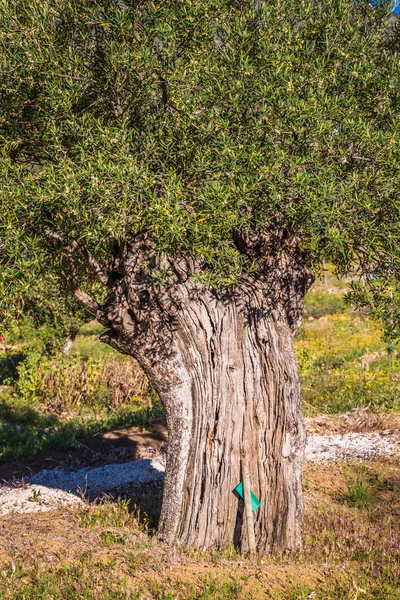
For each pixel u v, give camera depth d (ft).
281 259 22.54
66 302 58.95
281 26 18.49
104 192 16.22
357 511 27.17
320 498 29.09
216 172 17.63
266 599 18.90
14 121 19.67
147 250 21.20
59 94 17.88
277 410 22.30
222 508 22.17
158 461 35.76
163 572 20.12
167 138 18.70
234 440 22.11
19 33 18.12
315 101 17.48
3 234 17.15
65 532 23.81
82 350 78.28
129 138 18.24
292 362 22.65
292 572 20.57
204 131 17.67
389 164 17.34
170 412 22.68
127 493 30.19
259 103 17.84
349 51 18.88
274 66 18.07
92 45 19.08
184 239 17.65
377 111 19.16
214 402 22.21
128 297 21.33
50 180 16.83
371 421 40.60
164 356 22.07
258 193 17.66
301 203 17.08
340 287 106.63
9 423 51.80
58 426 49.29
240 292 22.31
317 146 17.78
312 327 78.23
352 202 17.37
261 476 22.13
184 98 17.89
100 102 19.90
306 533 24.48
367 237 17.78
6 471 37.14
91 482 32.71
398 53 20.44
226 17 18.79
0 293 17.12
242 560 21.33
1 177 17.43
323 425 41.32
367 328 75.31
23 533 23.76
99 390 57.93
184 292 21.85
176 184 17.37
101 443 40.55
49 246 20.30
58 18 19.01
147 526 24.54
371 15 20.30
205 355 22.20
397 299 19.42
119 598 18.34
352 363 58.08
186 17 17.90
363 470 32.45
